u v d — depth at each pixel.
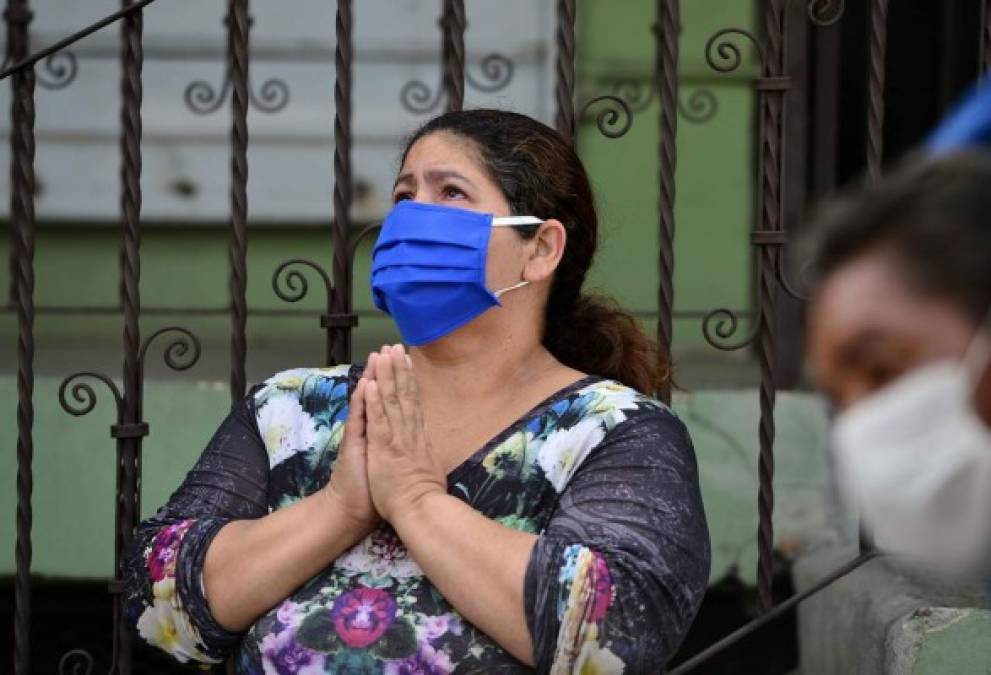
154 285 11.60
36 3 11.39
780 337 10.46
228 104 11.52
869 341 2.77
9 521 9.03
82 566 9.03
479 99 11.46
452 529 5.35
